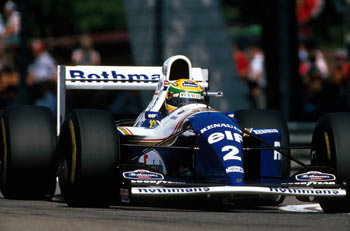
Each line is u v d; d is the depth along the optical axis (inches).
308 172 807.1
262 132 863.7
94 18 3526.1
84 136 794.8
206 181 773.3
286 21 1612.9
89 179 793.6
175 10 1648.6
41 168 888.9
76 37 3403.1
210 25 1660.9
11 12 2933.1
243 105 1658.5
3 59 2878.9
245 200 899.4
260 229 649.0
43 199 951.0
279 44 1612.9
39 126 892.6
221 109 1641.2
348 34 1873.8
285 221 702.5
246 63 2738.7
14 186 904.3
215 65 1652.3
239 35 3216.0
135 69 1075.9
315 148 852.6
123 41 3390.7
